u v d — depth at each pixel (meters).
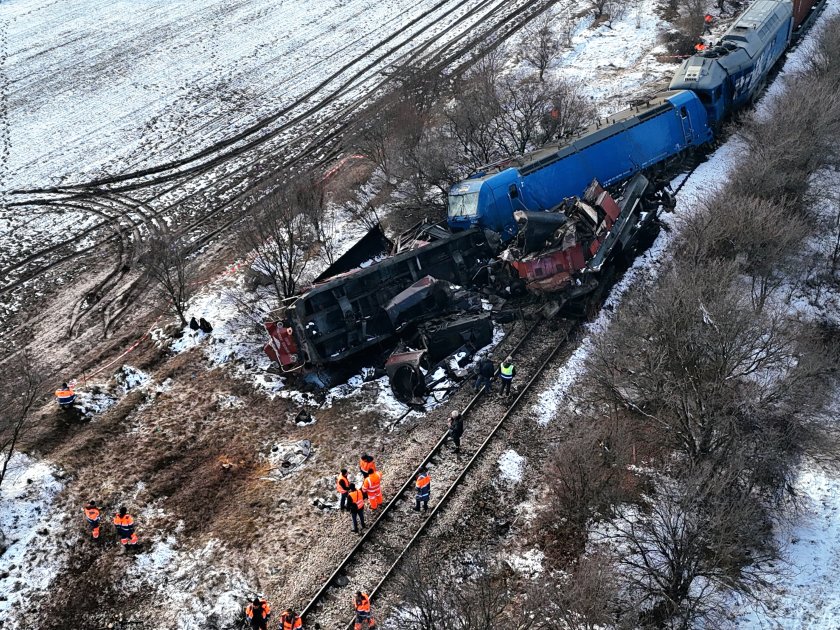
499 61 46.44
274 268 27.81
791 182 28.38
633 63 43.66
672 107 32.06
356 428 22.62
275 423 23.33
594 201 26.83
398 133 34.22
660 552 17.77
